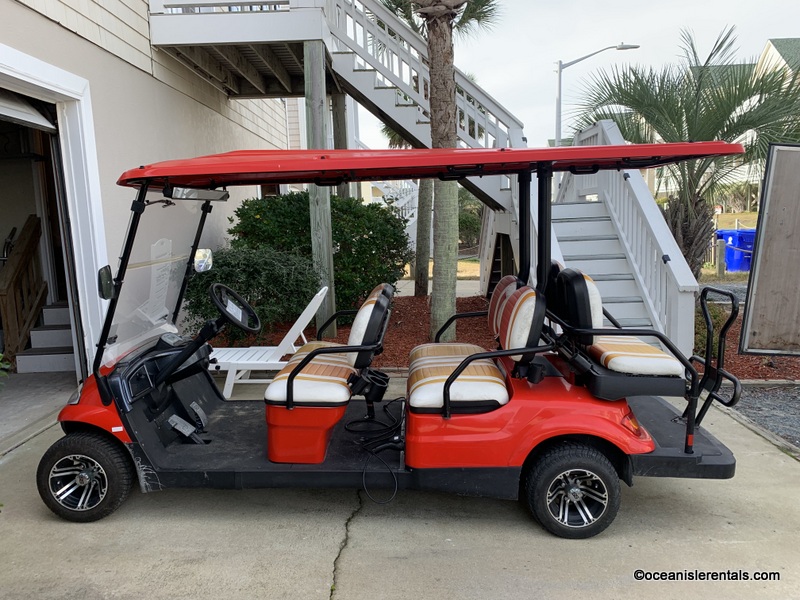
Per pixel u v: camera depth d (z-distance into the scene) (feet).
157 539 9.42
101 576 8.43
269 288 18.69
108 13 17.26
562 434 9.04
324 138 20.13
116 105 17.79
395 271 24.82
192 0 19.99
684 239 22.80
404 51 24.14
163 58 21.25
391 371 18.11
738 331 21.67
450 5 15.88
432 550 9.07
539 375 9.59
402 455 9.95
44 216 20.70
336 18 23.41
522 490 10.03
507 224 24.36
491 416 9.12
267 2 19.89
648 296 18.65
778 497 10.60
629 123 22.38
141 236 9.79
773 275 16.60
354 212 23.66
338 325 23.80
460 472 9.23
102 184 16.81
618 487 9.12
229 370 15.03
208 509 10.44
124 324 9.98
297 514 10.25
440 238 18.28
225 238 25.89
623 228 20.62
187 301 17.90
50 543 9.29
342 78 23.58
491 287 30.42
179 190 10.51
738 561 8.71
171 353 10.79
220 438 10.68
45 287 20.81
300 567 8.64
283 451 9.59
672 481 11.32
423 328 23.12
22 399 16.20
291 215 22.88
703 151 8.73
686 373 10.38
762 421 14.11
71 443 9.57
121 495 9.75
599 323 9.37
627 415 9.27
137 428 9.46
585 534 9.25
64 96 15.01
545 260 10.22
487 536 9.48
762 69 20.72
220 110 28.22
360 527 9.80
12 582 8.28
